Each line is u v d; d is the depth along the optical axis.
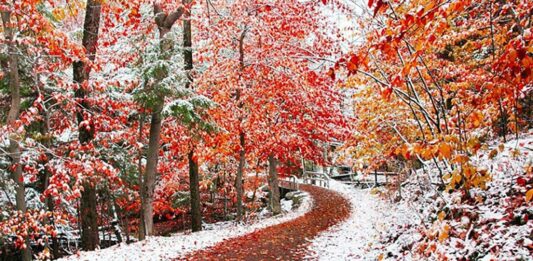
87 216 14.23
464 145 5.26
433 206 8.98
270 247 11.91
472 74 8.75
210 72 18.55
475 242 6.18
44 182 15.96
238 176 20.12
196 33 20.81
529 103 8.33
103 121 12.47
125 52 16.22
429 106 11.24
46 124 15.02
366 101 11.63
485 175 4.99
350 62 4.09
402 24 3.85
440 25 4.02
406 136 12.62
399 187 14.94
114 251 11.70
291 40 19.78
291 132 21.73
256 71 20.28
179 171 23.47
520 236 5.65
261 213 26.67
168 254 11.03
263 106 20.42
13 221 10.92
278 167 33.12
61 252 19.06
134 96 13.89
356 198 23.61
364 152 13.40
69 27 16.45
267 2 19.25
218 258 10.59
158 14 14.86
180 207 25.55
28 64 13.46
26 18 9.92
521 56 3.68
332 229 14.78
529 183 7.09
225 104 18.56
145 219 15.47
